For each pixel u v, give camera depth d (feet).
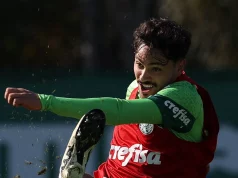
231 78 118.42
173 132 50.03
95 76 120.67
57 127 106.52
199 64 211.00
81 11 229.86
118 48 214.69
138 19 212.84
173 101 48.32
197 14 208.33
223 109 116.57
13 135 107.24
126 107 47.06
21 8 234.79
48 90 115.55
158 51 49.03
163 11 207.62
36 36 234.79
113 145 53.98
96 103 46.78
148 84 49.78
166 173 50.67
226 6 208.95
